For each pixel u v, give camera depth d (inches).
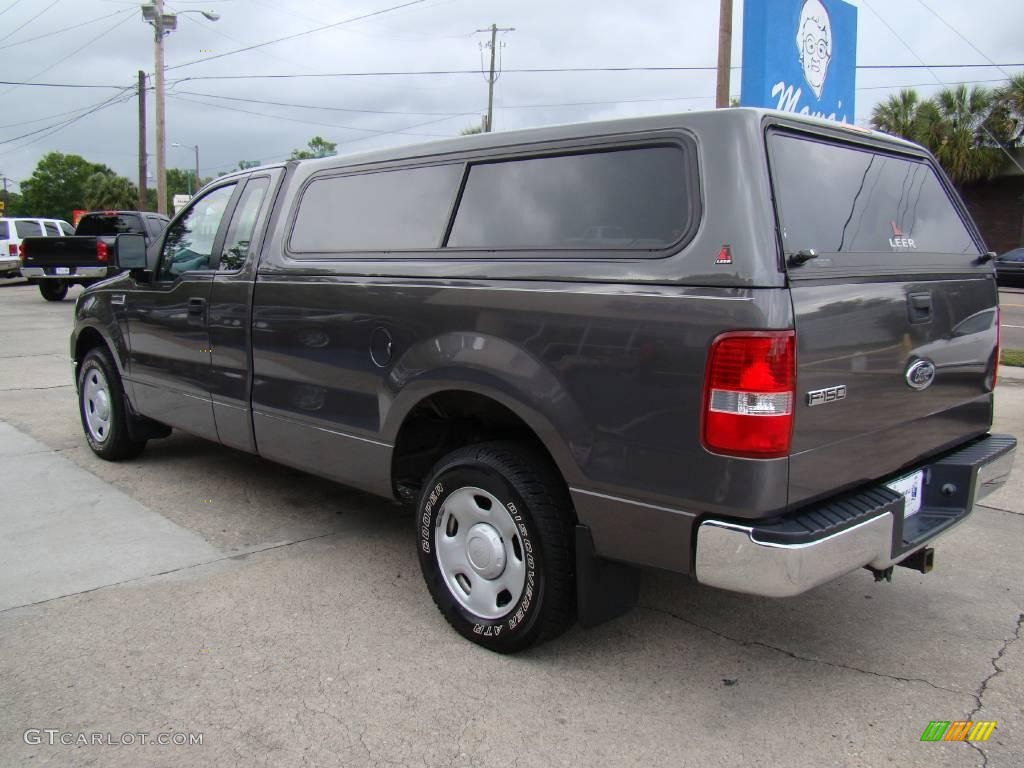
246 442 180.1
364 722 111.7
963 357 135.9
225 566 163.2
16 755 103.7
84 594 149.6
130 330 212.8
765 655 130.9
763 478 99.2
